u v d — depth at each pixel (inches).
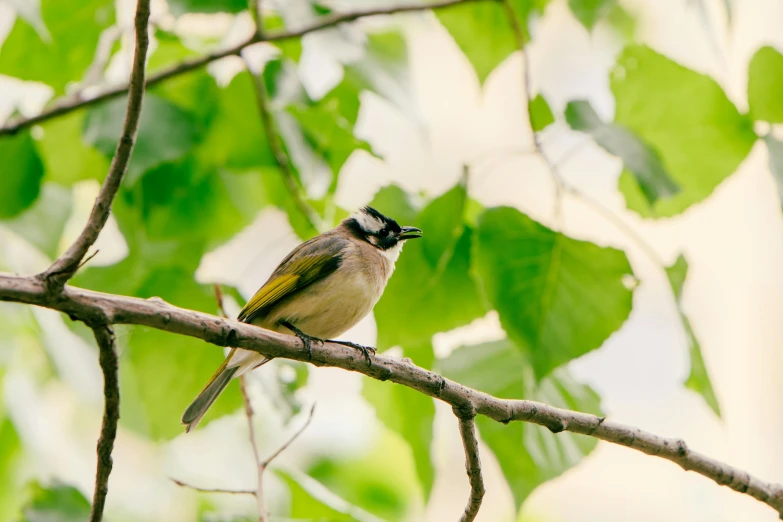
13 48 407.2
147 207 418.3
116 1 406.9
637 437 324.5
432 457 374.3
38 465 494.6
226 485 615.8
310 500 389.4
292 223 429.7
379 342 349.7
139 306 242.7
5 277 220.4
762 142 351.6
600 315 312.0
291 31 389.1
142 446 645.3
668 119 362.9
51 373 507.5
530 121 335.9
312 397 646.5
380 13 393.7
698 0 345.7
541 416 313.7
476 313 350.0
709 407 308.2
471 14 419.8
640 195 378.3
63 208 412.2
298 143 403.2
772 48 350.3
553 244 314.7
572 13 385.7
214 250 431.5
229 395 400.2
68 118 411.2
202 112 409.1
